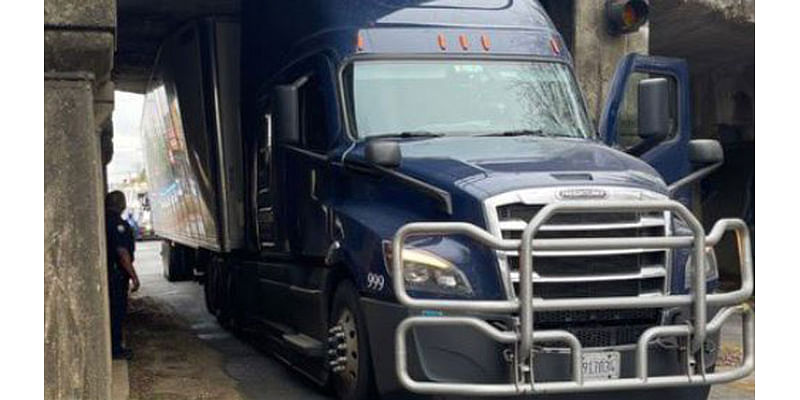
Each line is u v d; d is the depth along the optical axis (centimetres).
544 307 573
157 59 1491
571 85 828
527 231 564
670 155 839
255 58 1026
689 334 596
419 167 682
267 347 1020
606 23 1063
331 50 810
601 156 706
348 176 756
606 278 628
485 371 601
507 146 721
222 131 1125
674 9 1149
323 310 775
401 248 568
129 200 4531
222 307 1277
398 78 786
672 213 631
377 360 658
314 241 811
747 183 1688
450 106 778
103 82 655
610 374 614
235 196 1125
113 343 988
